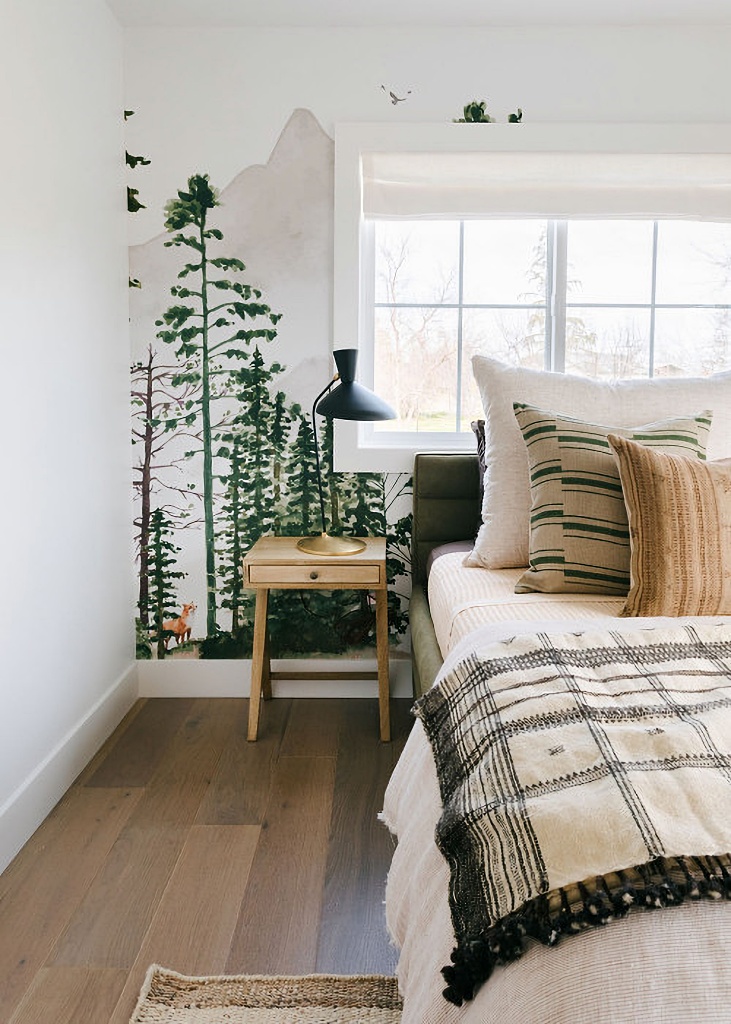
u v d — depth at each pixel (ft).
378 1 9.33
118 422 10.05
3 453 6.93
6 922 6.28
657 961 2.93
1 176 6.81
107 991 5.58
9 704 7.09
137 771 8.80
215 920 6.33
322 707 10.64
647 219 10.25
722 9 9.47
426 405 10.92
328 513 10.70
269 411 10.54
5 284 6.91
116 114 9.84
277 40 10.05
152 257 10.30
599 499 7.56
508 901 3.35
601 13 9.60
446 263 10.71
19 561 7.25
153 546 10.69
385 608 9.53
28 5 7.30
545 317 10.75
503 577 8.20
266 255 10.33
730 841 3.28
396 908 4.58
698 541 6.86
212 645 10.85
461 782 4.29
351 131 10.05
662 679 4.73
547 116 10.06
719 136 9.98
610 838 3.36
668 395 8.61
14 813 7.16
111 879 6.85
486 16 9.70
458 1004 3.28
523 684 4.73
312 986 5.64
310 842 7.44
